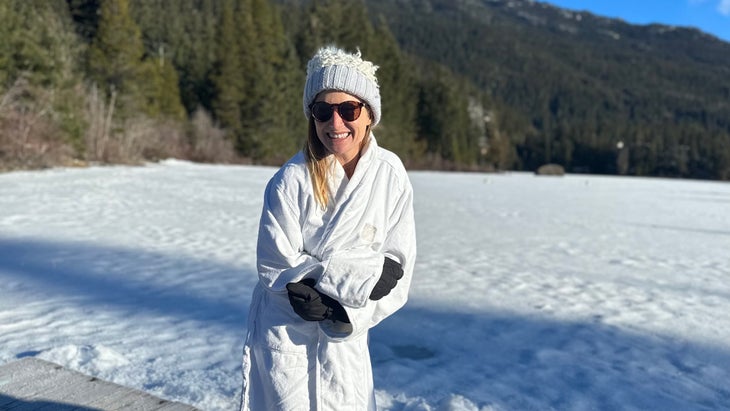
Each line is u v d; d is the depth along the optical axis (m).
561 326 4.85
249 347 1.88
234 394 3.13
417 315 5.05
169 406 2.75
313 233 1.81
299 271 1.72
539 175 62.41
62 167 22.80
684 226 13.72
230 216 11.36
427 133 72.56
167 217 10.69
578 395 3.42
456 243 9.52
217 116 47.72
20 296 4.99
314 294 1.70
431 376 3.62
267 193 1.85
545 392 3.44
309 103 1.85
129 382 3.25
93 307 4.75
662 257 8.83
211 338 4.09
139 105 38.28
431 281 6.45
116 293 5.23
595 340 4.49
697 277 7.27
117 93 36.62
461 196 21.98
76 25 44.28
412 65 76.69
